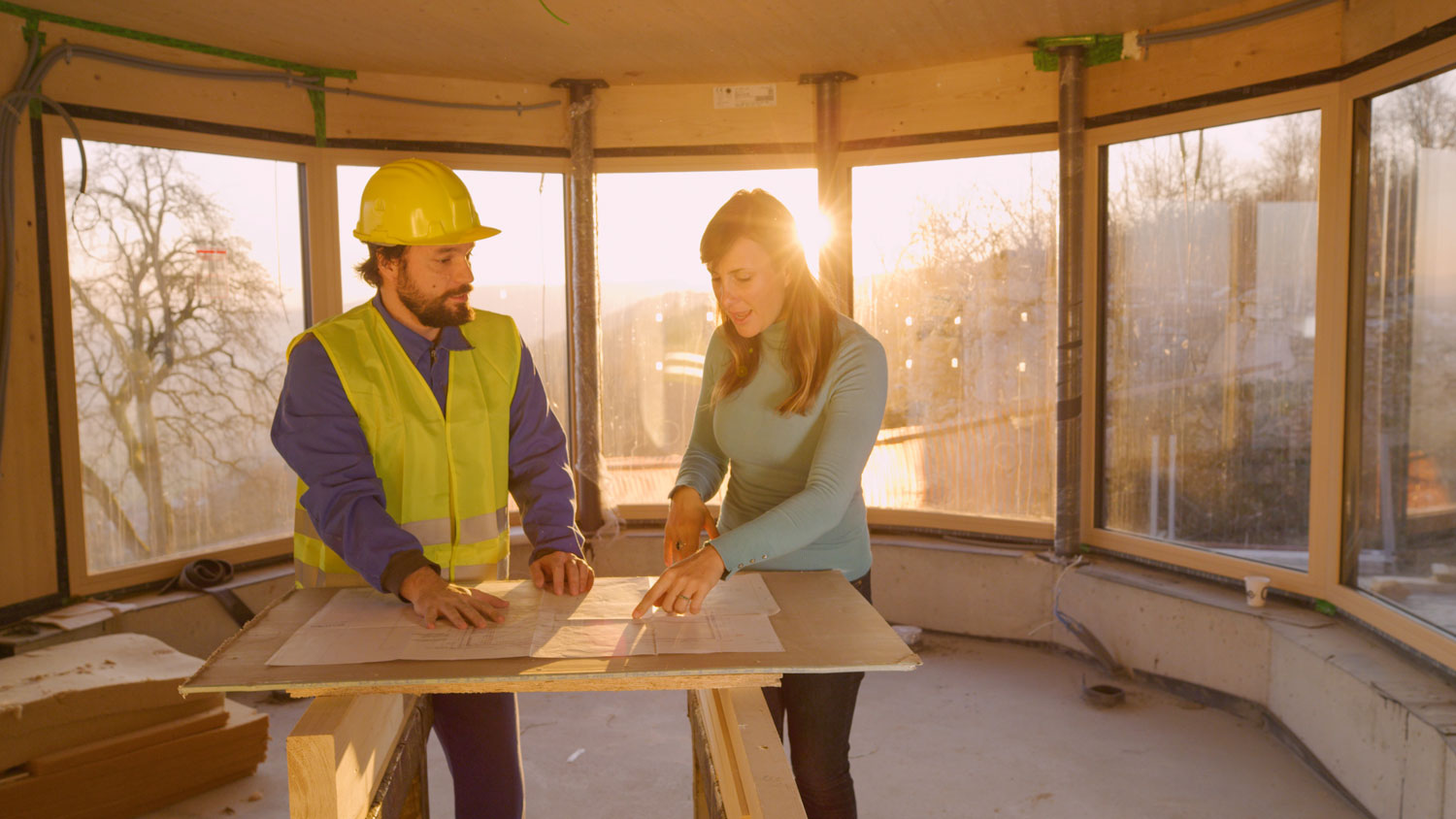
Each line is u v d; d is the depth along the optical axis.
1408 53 3.00
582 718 3.74
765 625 1.48
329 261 4.58
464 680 1.28
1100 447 4.36
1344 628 3.33
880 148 4.70
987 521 4.63
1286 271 3.59
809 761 1.94
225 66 4.23
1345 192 3.35
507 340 2.04
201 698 3.14
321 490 1.72
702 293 5.02
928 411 4.77
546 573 1.75
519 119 4.83
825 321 1.85
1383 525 3.23
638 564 4.93
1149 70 4.00
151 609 3.87
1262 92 3.60
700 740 1.71
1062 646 4.27
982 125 4.48
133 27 3.91
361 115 4.60
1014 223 4.48
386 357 1.88
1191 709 3.64
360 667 1.31
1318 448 3.49
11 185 3.57
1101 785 3.10
